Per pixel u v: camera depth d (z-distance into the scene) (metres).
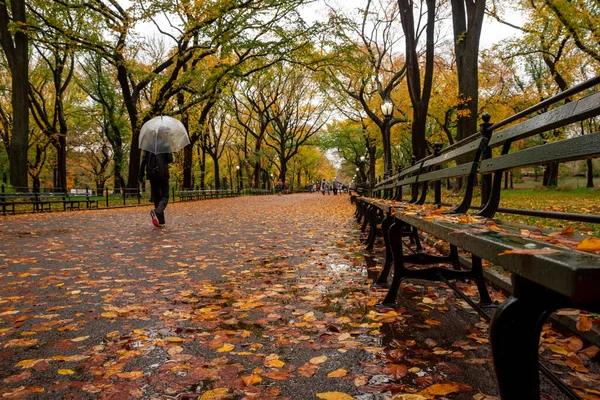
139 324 3.04
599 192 23.42
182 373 2.21
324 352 2.49
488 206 3.14
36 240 7.65
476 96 15.95
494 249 1.40
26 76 19.39
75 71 37.34
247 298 3.74
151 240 7.66
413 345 2.57
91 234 8.60
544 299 1.22
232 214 14.78
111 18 21.31
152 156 9.96
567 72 23.27
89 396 1.97
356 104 35.09
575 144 1.84
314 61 24.61
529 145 42.75
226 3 21.17
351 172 82.12
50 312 3.36
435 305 3.46
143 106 35.97
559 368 2.18
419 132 16.75
